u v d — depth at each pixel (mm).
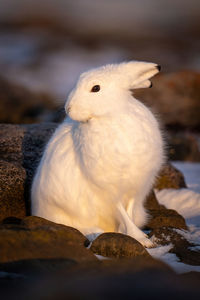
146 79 14742
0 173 16500
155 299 8758
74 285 9578
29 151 18766
